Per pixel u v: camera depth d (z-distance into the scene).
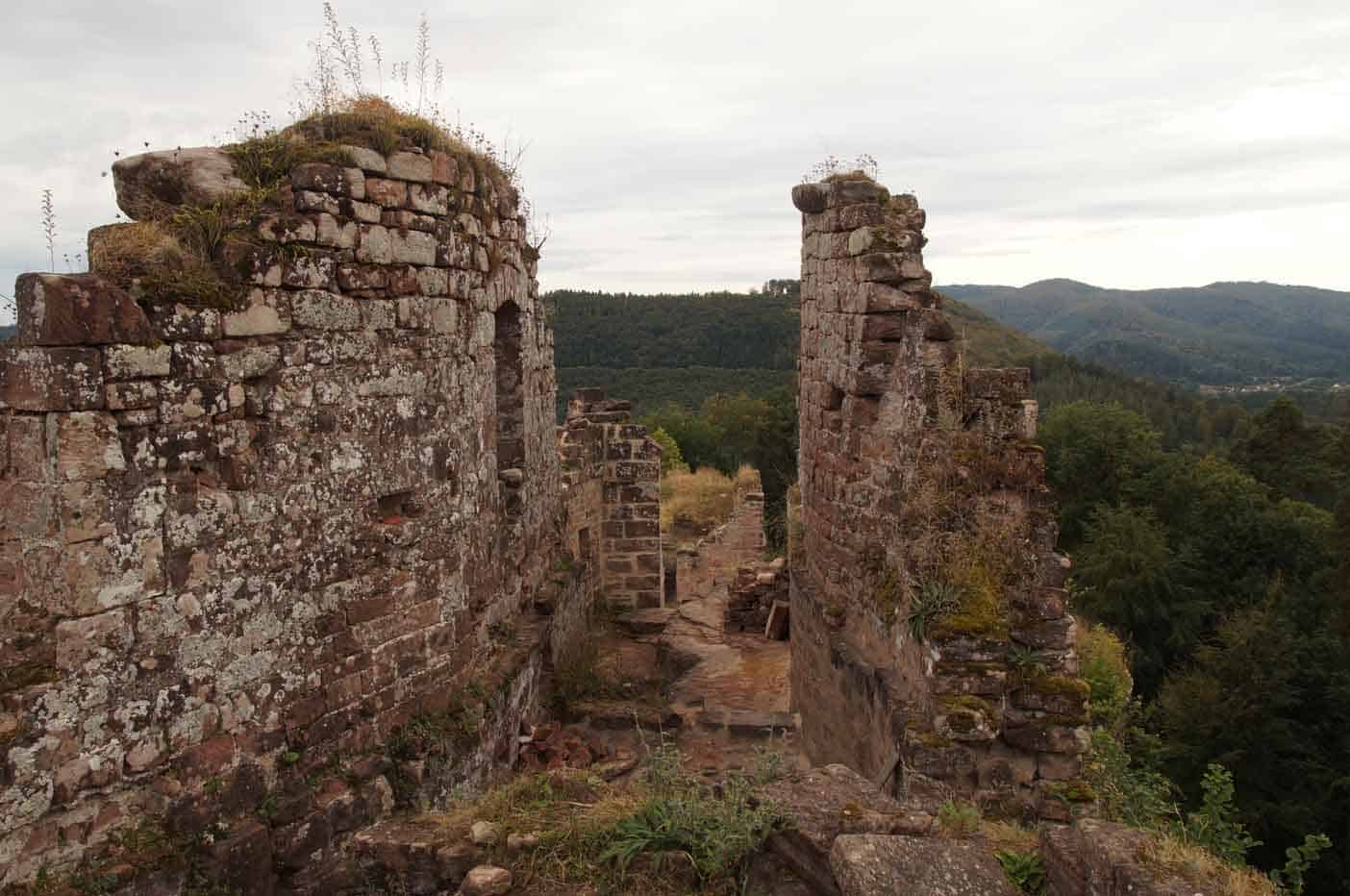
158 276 5.61
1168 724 19.25
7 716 4.94
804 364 11.16
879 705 7.81
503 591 9.69
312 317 6.55
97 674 5.27
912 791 6.60
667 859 4.55
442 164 7.78
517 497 10.56
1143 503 31.84
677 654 14.01
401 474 7.36
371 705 7.04
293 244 6.41
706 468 38.12
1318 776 17.78
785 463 47.31
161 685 5.59
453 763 7.60
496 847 4.94
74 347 5.11
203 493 5.82
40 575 5.14
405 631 7.36
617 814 4.93
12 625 5.09
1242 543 28.44
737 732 10.89
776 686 12.58
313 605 6.59
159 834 5.54
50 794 5.07
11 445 5.09
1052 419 36.19
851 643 9.23
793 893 4.36
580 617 13.91
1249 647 19.55
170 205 6.50
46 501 5.09
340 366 6.79
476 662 8.48
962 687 6.71
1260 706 18.30
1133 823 6.10
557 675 11.16
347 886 5.34
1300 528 27.95
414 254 7.45
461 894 4.57
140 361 5.42
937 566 7.21
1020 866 4.14
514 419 10.84
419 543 7.53
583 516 16.31
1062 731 6.57
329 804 6.45
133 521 5.43
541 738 9.58
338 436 6.78
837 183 9.39
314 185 6.55
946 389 7.50
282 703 6.34
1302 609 23.47
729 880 4.45
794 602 11.50
